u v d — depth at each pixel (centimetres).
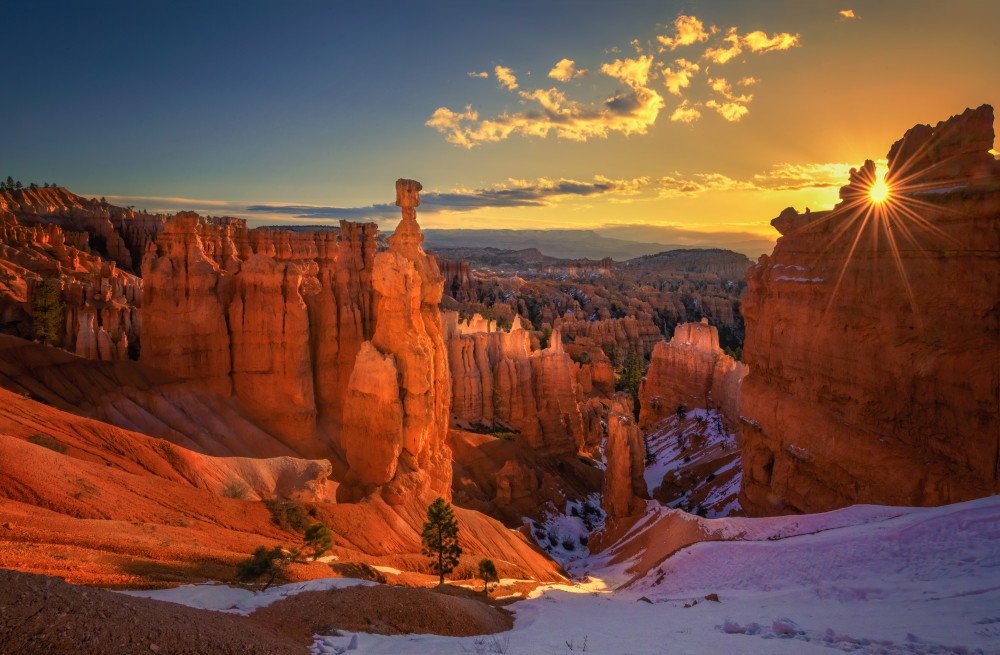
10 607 1109
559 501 6906
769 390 4453
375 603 2012
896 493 3291
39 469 2550
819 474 3872
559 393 9069
